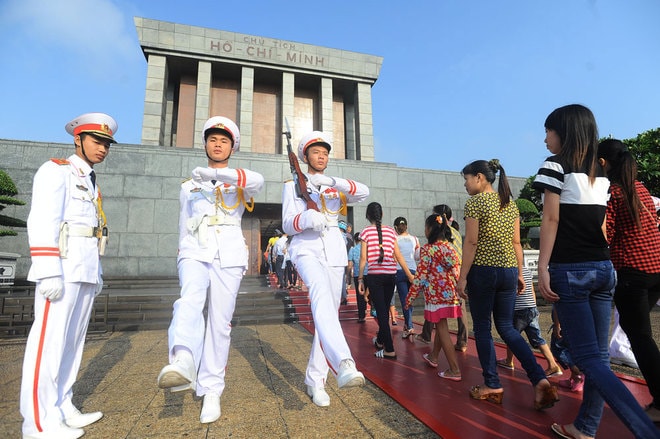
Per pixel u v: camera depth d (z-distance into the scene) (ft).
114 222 44.47
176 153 47.55
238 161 49.70
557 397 9.07
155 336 20.76
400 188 54.75
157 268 44.55
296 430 7.72
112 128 9.05
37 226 7.30
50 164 7.84
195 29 61.98
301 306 28.25
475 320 9.80
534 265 40.27
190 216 9.30
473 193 10.39
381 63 70.44
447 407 8.94
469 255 9.55
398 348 16.28
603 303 6.88
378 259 14.70
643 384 10.58
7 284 30.68
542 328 22.02
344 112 74.95
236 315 26.94
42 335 7.38
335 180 10.11
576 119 7.16
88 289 8.54
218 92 67.82
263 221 55.06
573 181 6.93
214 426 7.95
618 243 8.45
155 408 9.05
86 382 11.37
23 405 7.17
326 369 9.30
